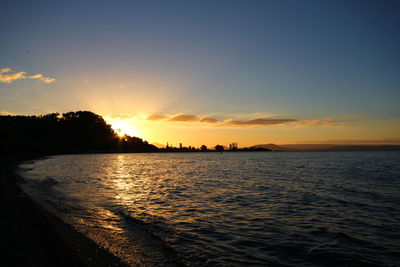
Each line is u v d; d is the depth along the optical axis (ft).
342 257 30.53
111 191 79.61
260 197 70.95
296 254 31.35
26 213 44.32
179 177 132.98
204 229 40.81
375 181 111.65
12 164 211.00
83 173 151.53
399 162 295.89
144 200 64.80
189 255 30.25
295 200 66.69
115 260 27.94
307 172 162.61
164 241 34.60
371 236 38.40
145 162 353.51
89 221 42.86
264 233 39.32
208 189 86.99
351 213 52.75
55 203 56.34
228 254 30.94
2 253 27.40
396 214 52.13
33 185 83.97
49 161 318.86
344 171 168.96
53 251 28.86
